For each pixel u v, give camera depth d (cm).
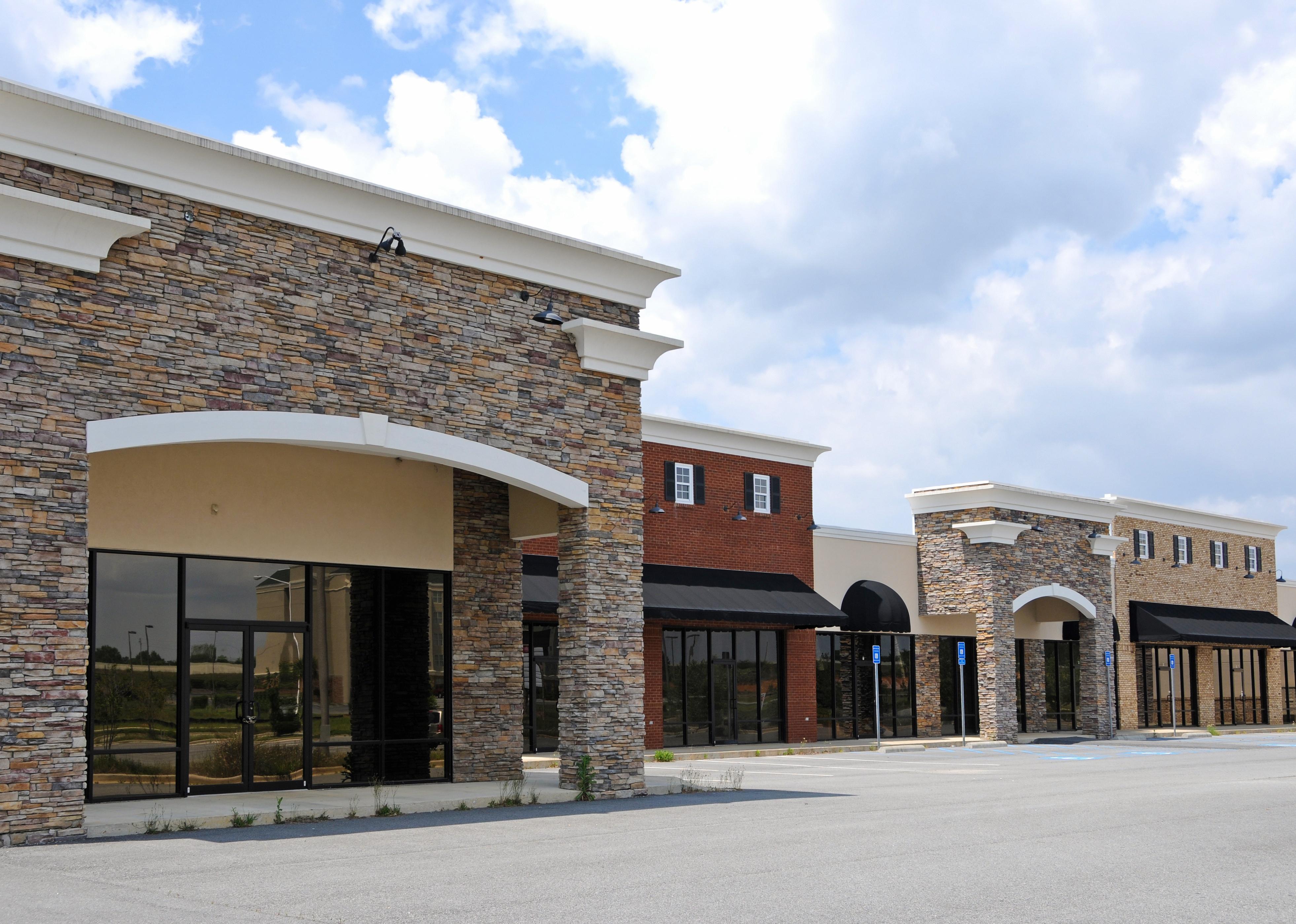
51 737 1323
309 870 1127
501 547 2119
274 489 1862
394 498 1997
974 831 1434
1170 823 1522
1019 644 4228
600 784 1830
